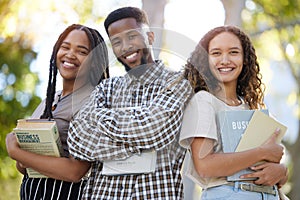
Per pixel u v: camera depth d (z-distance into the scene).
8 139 3.32
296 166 12.55
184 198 3.29
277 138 3.21
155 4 6.42
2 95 8.95
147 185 3.00
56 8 8.85
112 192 3.03
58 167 3.22
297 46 10.92
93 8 8.87
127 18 3.37
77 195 3.32
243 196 3.10
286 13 9.84
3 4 8.73
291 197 12.38
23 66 8.99
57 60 3.54
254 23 10.25
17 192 9.41
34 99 9.00
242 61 3.38
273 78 12.67
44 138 3.20
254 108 3.46
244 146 3.13
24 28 8.88
